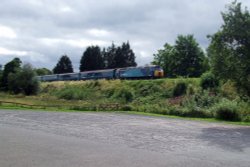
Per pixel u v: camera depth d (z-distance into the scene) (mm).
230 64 37594
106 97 68938
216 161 16938
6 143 19484
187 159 17062
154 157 17156
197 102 50188
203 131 29016
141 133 26203
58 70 157500
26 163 14742
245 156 18609
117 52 151750
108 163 15352
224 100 46531
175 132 27594
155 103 57156
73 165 14711
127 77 82938
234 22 36969
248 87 38344
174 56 116938
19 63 102000
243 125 35406
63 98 73938
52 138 22109
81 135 24000
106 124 31797
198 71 112500
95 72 91500
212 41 38312
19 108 47531
